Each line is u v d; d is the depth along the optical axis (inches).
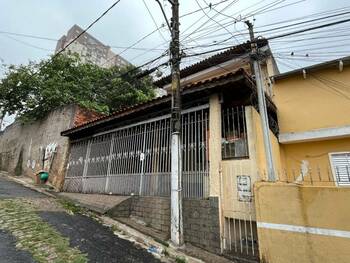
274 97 344.5
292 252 149.7
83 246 173.2
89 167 371.6
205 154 226.1
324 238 142.3
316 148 300.7
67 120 509.4
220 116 223.5
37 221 212.4
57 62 646.5
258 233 164.9
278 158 291.3
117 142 335.0
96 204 283.7
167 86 524.4
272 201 164.7
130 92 721.0
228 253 181.6
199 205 207.5
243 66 404.5
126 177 297.7
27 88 614.2
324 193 148.6
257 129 213.8
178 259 173.3
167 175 250.2
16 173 612.4
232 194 199.8
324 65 310.2
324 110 305.1
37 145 577.0
